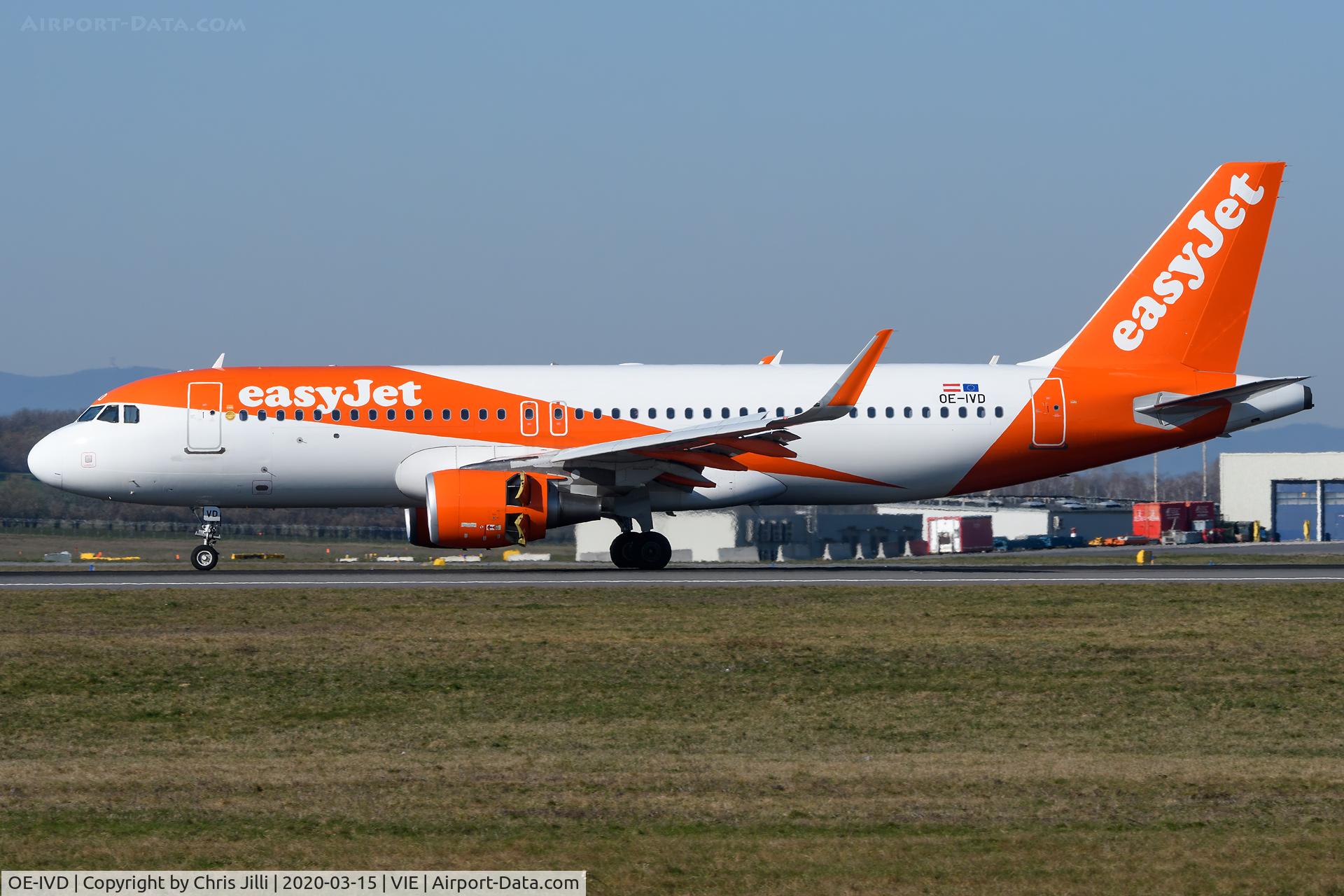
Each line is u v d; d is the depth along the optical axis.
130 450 126.38
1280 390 134.62
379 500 131.00
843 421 130.38
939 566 147.00
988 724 63.91
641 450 119.19
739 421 120.88
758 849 43.34
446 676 73.44
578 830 45.66
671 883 40.22
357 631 86.19
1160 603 100.56
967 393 132.00
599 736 61.41
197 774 53.84
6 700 67.81
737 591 107.00
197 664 75.81
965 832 45.41
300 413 127.06
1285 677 74.31
